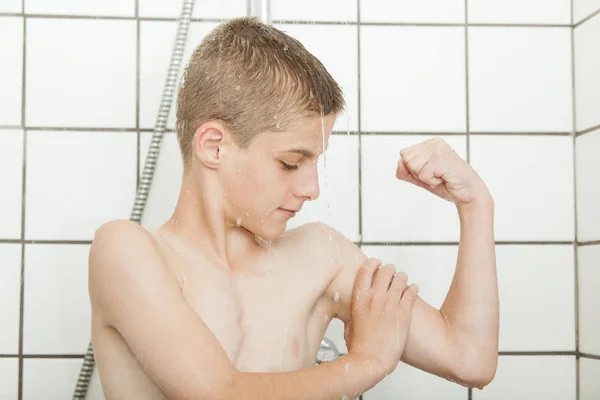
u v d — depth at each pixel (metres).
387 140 1.26
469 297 0.77
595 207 1.21
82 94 1.23
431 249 1.25
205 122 0.73
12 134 1.21
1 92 1.22
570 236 1.28
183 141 0.76
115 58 1.24
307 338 0.76
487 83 1.29
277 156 0.71
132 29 1.25
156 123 1.17
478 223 0.79
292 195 0.73
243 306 0.72
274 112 0.70
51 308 1.20
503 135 1.28
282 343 0.72
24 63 1.23
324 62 1.26
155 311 0.61
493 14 1.29
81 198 1.22
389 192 1.25
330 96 0.73
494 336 0.77
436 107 1.27
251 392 0.60
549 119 1.29
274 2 1.26
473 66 1.29
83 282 1.21
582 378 1.25
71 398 1.19
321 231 0.82
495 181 1.28
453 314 0.78
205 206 0.73
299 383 0.62
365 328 0.73
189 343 0.61
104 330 0.67
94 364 1.11
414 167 0.79
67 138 1.22
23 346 1.19
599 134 1.20
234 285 0.72
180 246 0.72
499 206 1.27
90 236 1.21
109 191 1.22
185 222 0.74
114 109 1.23
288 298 0.74
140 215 1.16
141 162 1.23
